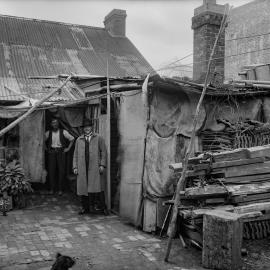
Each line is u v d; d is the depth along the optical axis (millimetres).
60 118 10234
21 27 16297
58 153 10070
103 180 8297
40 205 9094
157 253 5867
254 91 7672
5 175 8617
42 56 14773
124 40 18094
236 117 7797
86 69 14742
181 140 7270
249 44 9797
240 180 6098
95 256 5730
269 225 6496
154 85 6883
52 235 6738
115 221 7695
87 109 9984
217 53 9305
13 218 7910
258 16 9586
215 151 7215
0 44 14711
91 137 8039
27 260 5539
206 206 5898
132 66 15930
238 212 5633
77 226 7320
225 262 5105
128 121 7660
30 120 10156
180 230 6551
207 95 7430
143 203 7086
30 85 12594
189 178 6527
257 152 6137
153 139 7020
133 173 7387
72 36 16953
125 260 5578
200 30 9422
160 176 7004
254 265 5379
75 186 9945
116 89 8320
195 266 5367
